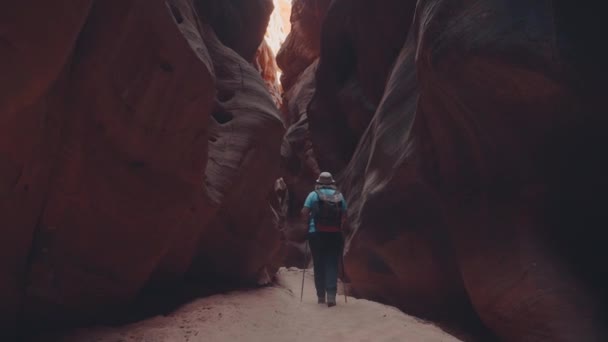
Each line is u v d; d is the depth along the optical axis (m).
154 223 4.32
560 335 3.14
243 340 3.56
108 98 3.54
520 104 3.42
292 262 19.20
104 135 3.63
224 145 6.39
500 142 3.72
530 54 3.14
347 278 8.54
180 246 5.27
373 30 9.62
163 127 4.23
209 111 4.86
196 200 5.24
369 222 6.34
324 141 13.10
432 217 5.11
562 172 3.45
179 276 5.56
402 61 6.96
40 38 2.03
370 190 6.45
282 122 7.51
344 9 11.05
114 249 3.96
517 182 3.70
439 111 4.16
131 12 3.49
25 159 2.90
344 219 5.88
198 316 4.30
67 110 3.28
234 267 7.04
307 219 5.87
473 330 4.71
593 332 3.05
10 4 1.85
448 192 4.42
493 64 3.31
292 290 8.35
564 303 3.22
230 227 6.64
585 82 3.08
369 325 4.20
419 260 5.35
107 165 3.73
